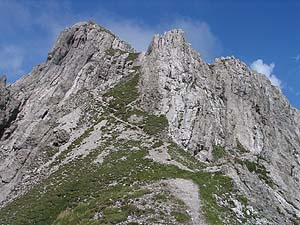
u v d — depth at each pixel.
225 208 57.75
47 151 105.12
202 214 52.12
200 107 111.12
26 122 121.56
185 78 117.12
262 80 147.88
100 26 153.88
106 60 136.75
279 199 70.50
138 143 94.62
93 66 136.38
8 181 101.38
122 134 99.81
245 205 60.69
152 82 117.31
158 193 55.91
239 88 132.38
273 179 104.12
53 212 71.56
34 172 98.88
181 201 54.31
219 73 134.12
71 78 134.12
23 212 74.38
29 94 133.00
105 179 77.25
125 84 125.44
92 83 130.75
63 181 82.56
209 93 121.81
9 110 124.31
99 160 88.06
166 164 81.88
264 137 123.81
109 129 103.75
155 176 71.31
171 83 115.00
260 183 70.75
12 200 86.88
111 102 117.44
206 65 133.25
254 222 57.78
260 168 107.31
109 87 127.81
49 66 143.25
